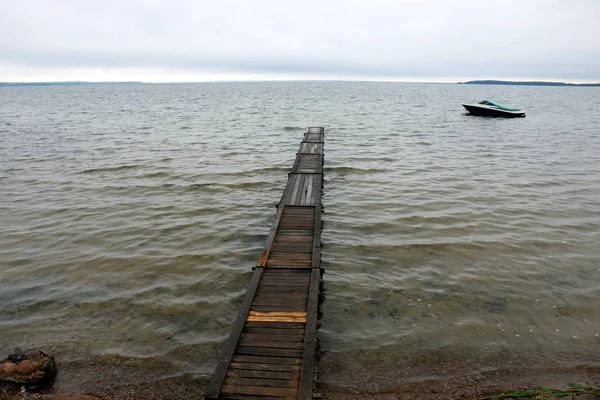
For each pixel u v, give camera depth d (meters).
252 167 22.28
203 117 52.75
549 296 9.57
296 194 15.18
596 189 17.80
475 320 8.70
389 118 50.62
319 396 6.36
